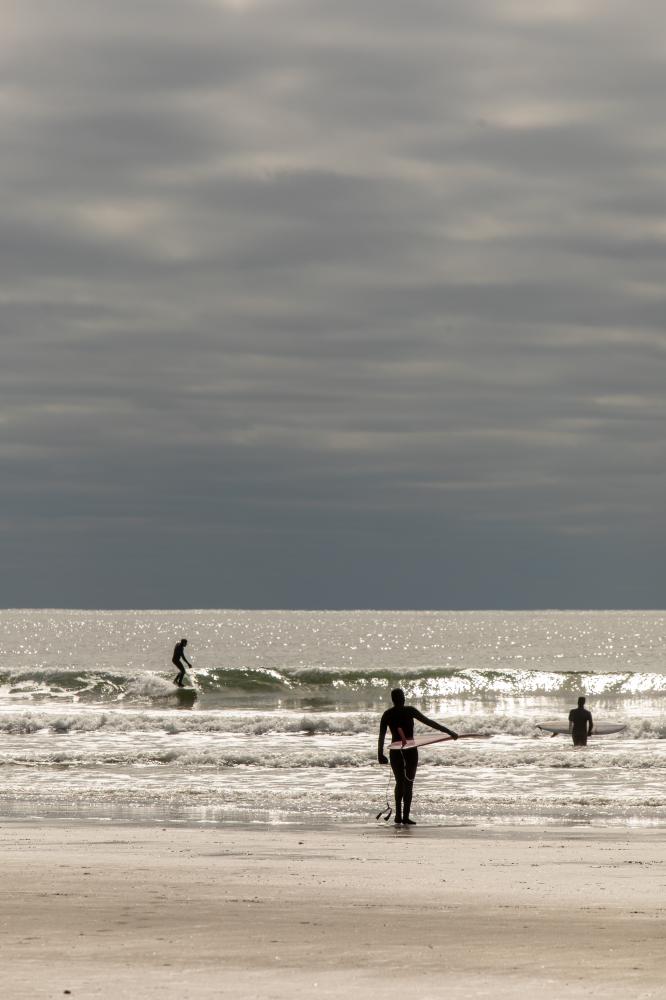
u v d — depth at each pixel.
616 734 99.00
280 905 28.92
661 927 25.62
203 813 58.19
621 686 160.00
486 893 31.80
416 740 55.28
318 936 24.08
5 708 140.12
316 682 164.62
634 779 71.69
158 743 97.44
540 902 30.06
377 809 59.75
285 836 48.34
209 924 25.56
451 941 23.56
